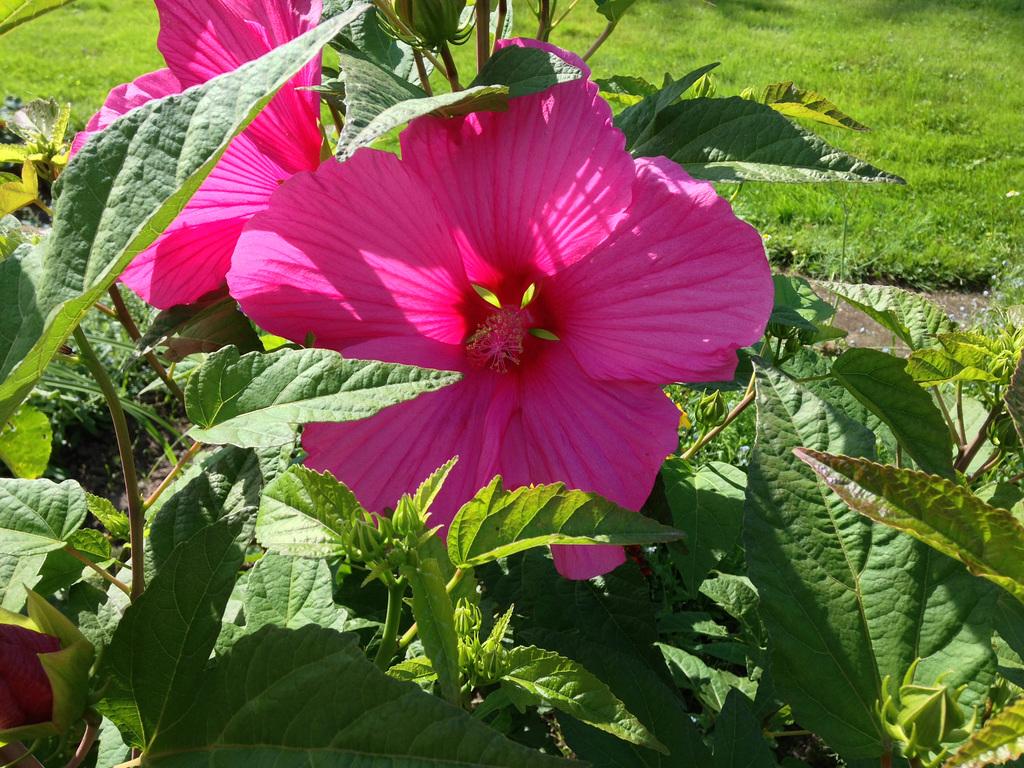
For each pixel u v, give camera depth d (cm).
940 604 31
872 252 169
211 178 38
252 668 25
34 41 262
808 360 63
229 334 41
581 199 38
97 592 37
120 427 34
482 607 48
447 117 37
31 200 47
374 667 24
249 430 29
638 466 38
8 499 37
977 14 342
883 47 295
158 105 25
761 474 33
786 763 56
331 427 37
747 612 61
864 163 40
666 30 302
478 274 41
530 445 40
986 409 64
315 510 28
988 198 195
